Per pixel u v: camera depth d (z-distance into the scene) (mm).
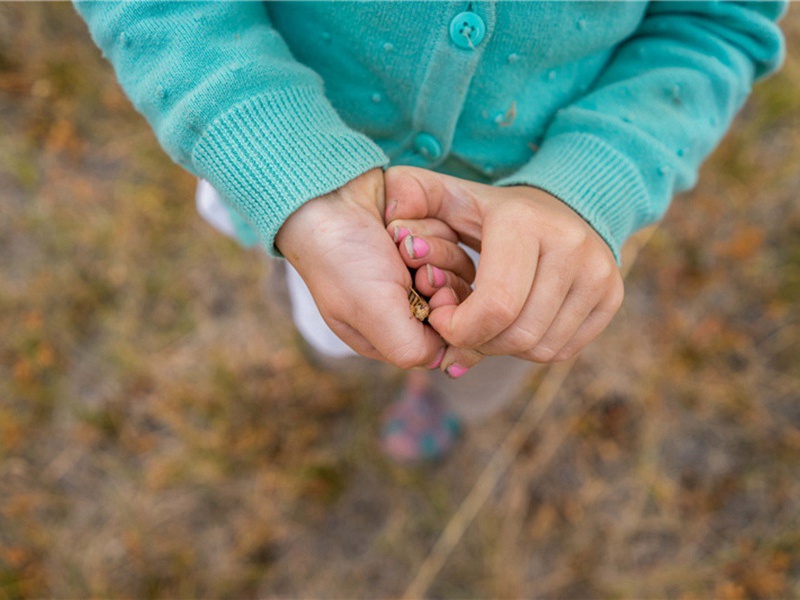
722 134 358
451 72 306
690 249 741
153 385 682
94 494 648
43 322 679
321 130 283
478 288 266
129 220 723
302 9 316
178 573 630
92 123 745
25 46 736
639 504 678
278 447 676
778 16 341
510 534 668
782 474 674
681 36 339
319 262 276
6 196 712
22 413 655
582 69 339
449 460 690
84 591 615
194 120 279
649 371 708
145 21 283
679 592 648
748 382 703
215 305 719
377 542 661
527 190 305
